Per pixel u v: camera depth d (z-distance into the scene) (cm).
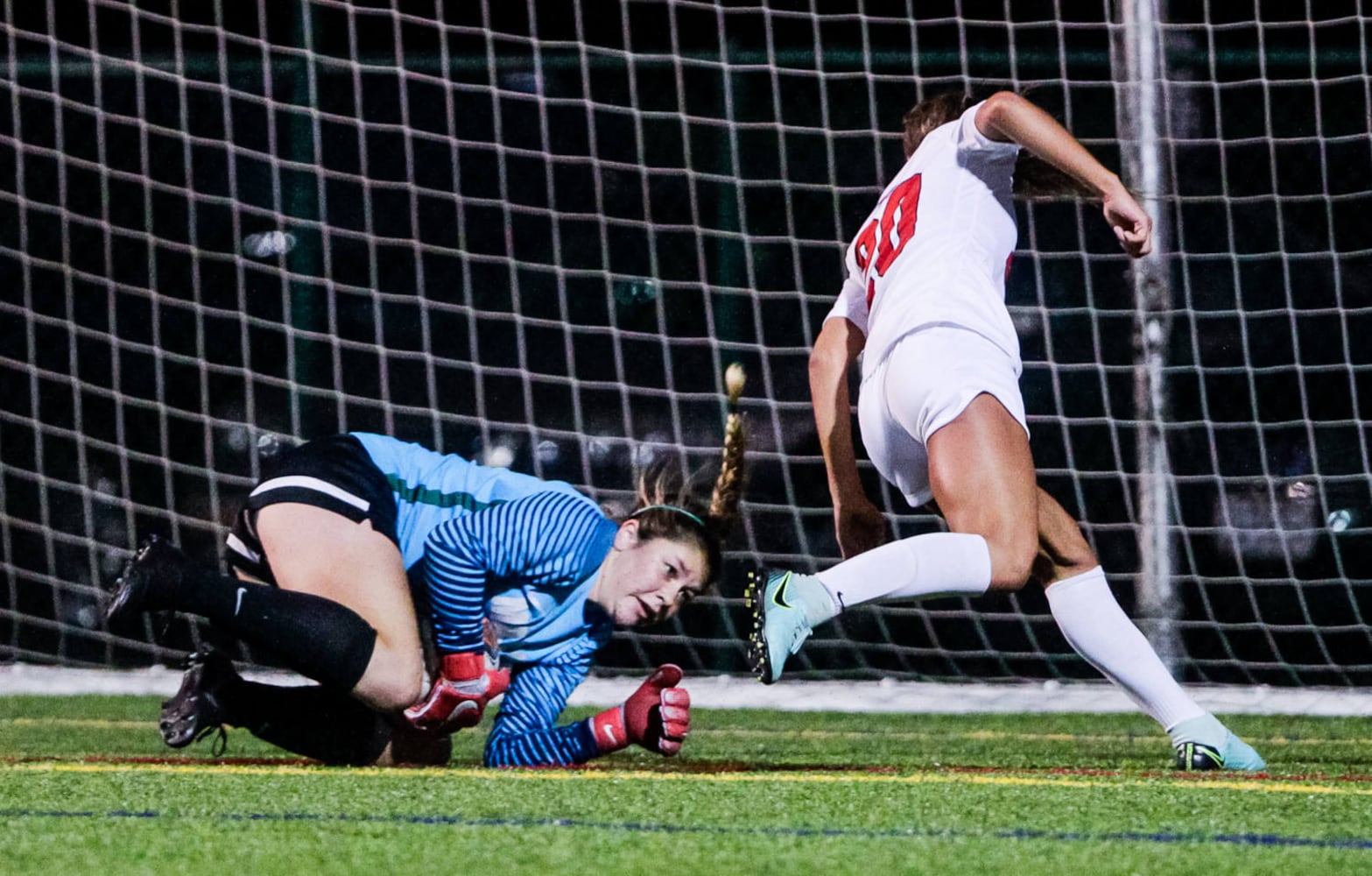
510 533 1002
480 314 2352
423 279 2541
